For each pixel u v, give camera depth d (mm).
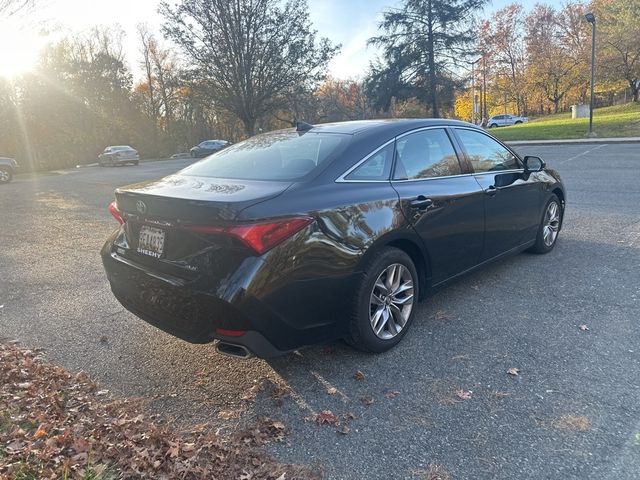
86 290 4863
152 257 2906
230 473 2191
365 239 2986
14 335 3809
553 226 5340
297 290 2693
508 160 4656
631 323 3496
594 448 2266
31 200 13453
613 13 38625
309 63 27469
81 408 2736
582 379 2832
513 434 2395
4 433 2463
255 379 3045
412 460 2260
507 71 59000
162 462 2252
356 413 2641
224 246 2566
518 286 4355
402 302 3354
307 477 2176
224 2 25406
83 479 2117
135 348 3523
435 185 3605
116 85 48188
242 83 27109
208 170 3449
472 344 3336
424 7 34281
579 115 37906
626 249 5281
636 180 10094
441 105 36656
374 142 3361
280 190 2783
